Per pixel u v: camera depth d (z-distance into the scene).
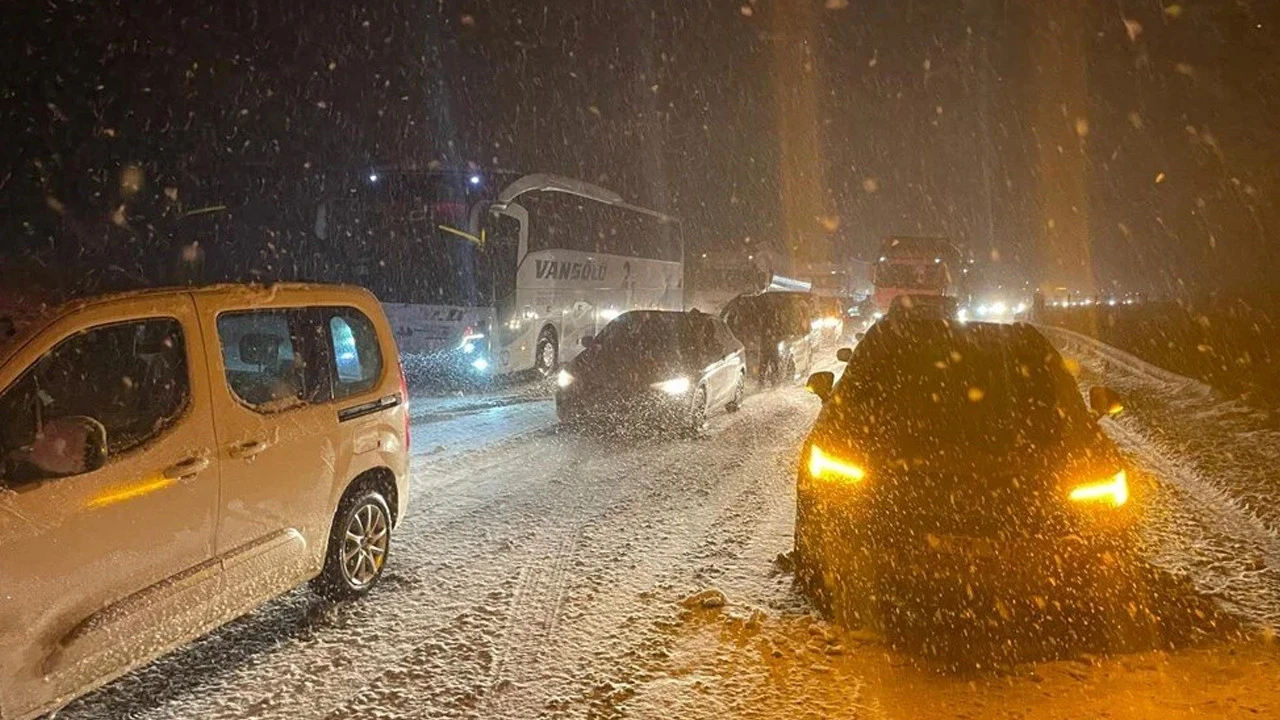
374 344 6.23
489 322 16.56
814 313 20.19
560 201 19.22
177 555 4.37
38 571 3.72
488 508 8.14
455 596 5.92
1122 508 5.25
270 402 5.18
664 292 27.12
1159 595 5.81
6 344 3.84
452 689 4.62
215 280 5.20
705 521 7.77
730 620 5.50
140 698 4.49
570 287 19.84
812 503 5.60
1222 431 11.94
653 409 11.59
